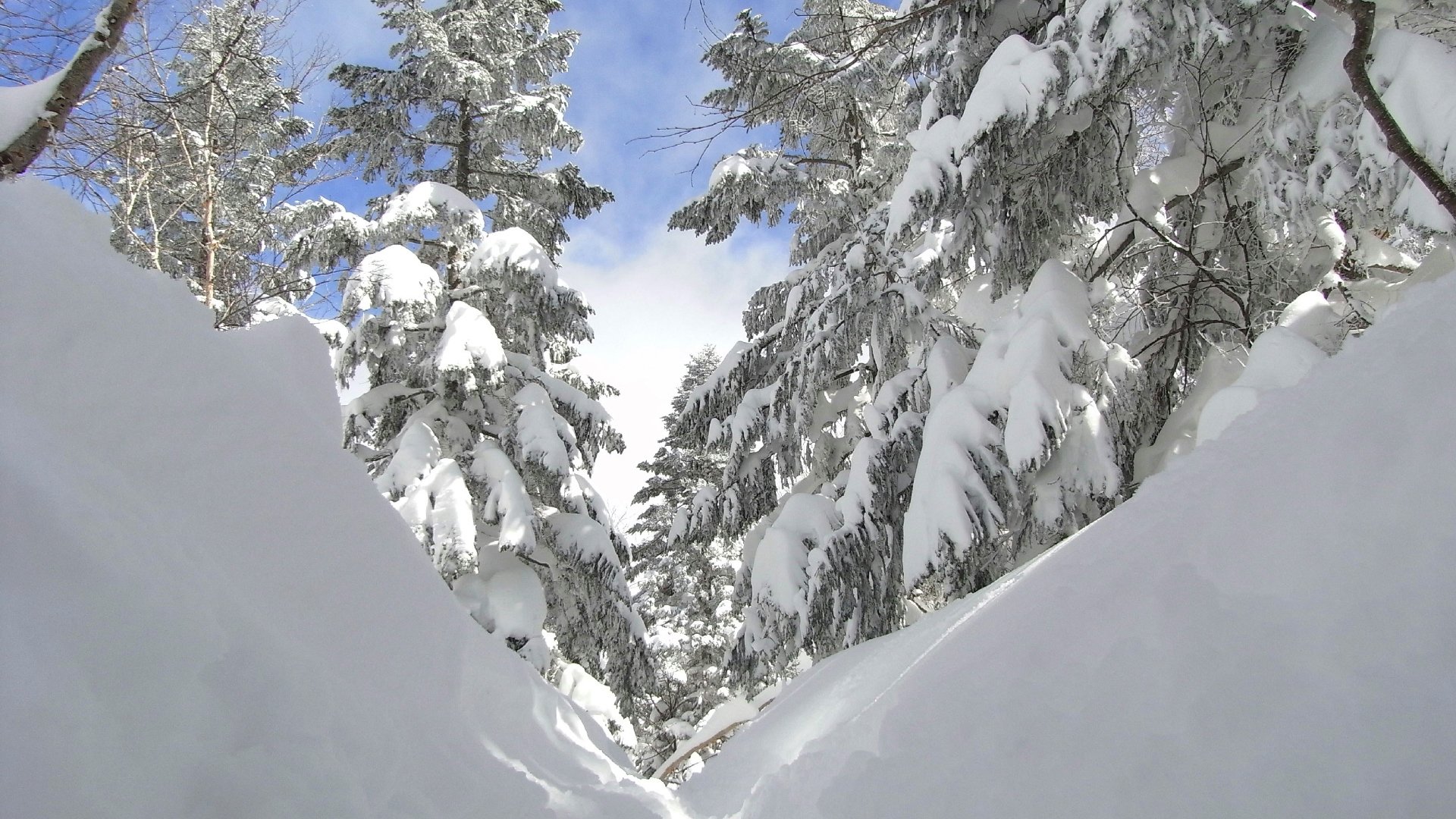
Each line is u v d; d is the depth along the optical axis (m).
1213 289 6.45
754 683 8.05
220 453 1.81
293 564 1.83
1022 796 1.58
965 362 7.29
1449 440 1.62
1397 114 4.35
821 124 10.87
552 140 12.52
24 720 1.05
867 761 2.07
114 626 1.22
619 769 2.88
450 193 10.20
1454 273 2.19
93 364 1.63
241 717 1.34
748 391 9.84
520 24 13.07
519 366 10.57
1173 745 1.44
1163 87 5.84
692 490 21.69
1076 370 5.73
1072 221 6.72
